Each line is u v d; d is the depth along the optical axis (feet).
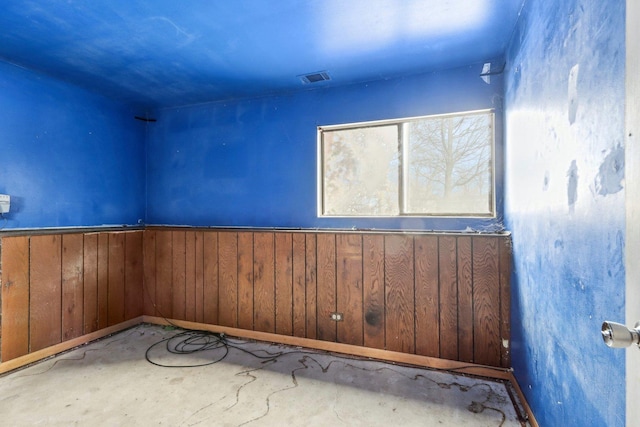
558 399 4.42
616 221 2.95
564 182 4.17
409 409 6.27
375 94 9.01
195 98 10.53
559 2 4.27
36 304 8.24
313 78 8.97
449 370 7.77
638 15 2.23
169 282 10.87
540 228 5.12
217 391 6.88
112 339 9.74
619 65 2.87
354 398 6.64
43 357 8.35
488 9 6.07
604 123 3.16
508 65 7.18
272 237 9.53
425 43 7.23
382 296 8.38
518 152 6.42
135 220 11.34
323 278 8.95
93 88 9.78
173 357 8.52
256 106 10.30
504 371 7.38
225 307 10.09
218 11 6.17
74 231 9.18
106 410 6.22
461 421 5.91
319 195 9.61
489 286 7.51
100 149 10.27
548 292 4.79
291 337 9.29
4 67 8.05
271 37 7.06
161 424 5.83
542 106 4.96
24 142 8.44
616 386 2.95
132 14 6.26
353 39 7.11
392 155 9.05
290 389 6.97
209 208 10.86
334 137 9.81
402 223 8.66
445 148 9.39
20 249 7.95
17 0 5.81
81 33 6.91
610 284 3.06
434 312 7.93
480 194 8.63
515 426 5.77
